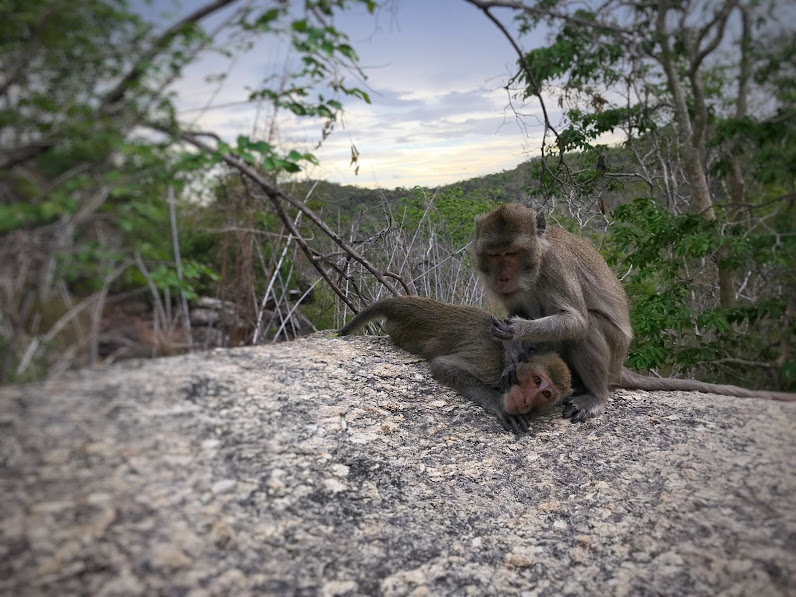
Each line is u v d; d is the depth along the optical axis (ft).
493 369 3.17
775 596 1.69
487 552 2.10
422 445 2.64
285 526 1.95
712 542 1.97
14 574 1.44
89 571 1.50
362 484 2.28
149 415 1.92
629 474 2.47
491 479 2.50
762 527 1.98
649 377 3.46
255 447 2.18
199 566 1.65
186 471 1.88
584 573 1.98
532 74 3.42
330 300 4.75
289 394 2.57
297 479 2.15
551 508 2.33
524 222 3.32
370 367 3.17
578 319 3.21
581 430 2.90
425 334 3.44
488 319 3.40
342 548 1.98
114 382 1.91
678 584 1.84
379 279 3.85
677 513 2.15
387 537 2.08
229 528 1.82
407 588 1.89
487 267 3.43
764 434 2.49
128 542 1.59
